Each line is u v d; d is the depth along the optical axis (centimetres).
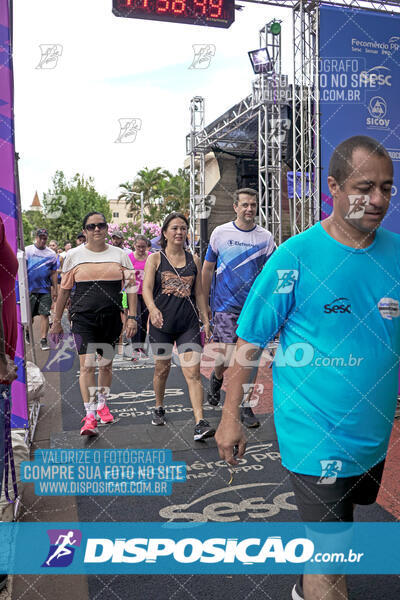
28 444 320
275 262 148
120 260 380
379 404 148
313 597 151
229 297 383
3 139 303
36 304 668
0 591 194
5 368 199
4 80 299
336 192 144
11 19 295
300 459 150
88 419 358
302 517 154
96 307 367
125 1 312
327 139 386
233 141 965
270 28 670
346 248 144
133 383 521
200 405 358
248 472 299
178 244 367
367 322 144
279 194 727
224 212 914
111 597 191
